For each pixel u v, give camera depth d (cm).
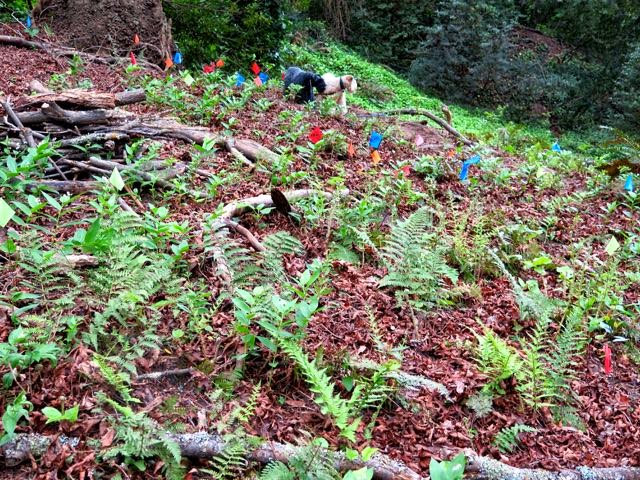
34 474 234
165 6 1148
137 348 297
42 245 354
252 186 530
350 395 315
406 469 268
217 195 502
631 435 343
